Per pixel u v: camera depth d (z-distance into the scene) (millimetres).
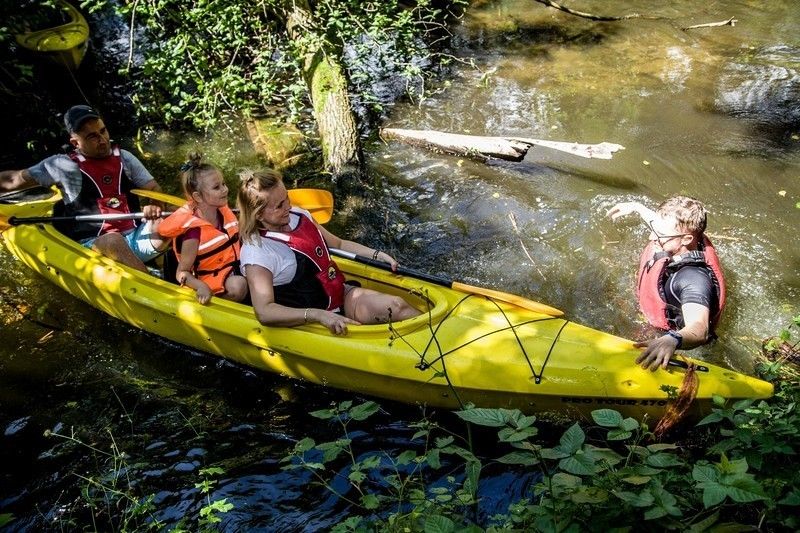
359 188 5469
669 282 3645
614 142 5883
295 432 3549
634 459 3191
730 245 4680
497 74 6949
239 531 3035
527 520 2609
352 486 3209
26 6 6727
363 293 3746
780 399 3258
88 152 4266
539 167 5613
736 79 6680
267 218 3469
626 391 3291
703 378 3256
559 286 4414
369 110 6434
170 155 5992
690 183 5352
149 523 3094
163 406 3744
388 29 6633
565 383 3346
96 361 4043
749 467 2715
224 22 5965
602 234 4828
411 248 4855
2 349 4148
